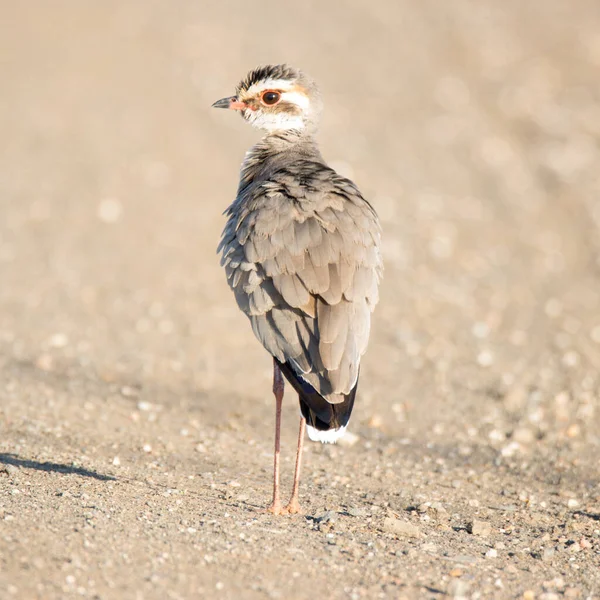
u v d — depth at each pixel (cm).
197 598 707
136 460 1107
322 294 889
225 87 3139
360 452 1248
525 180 2822
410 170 2748
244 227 954
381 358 1650
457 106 3325
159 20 3675
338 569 786
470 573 808
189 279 1998
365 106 3170
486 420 1391
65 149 2630
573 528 975
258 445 1241
